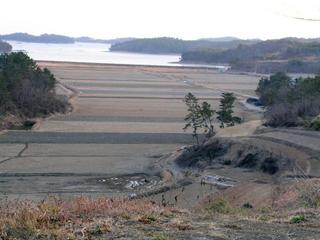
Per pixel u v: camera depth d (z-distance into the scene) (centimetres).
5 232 778
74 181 4284
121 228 838
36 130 7244
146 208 1017
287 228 866
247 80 19262
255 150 4944
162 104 10506
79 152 5644
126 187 4128
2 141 6244
